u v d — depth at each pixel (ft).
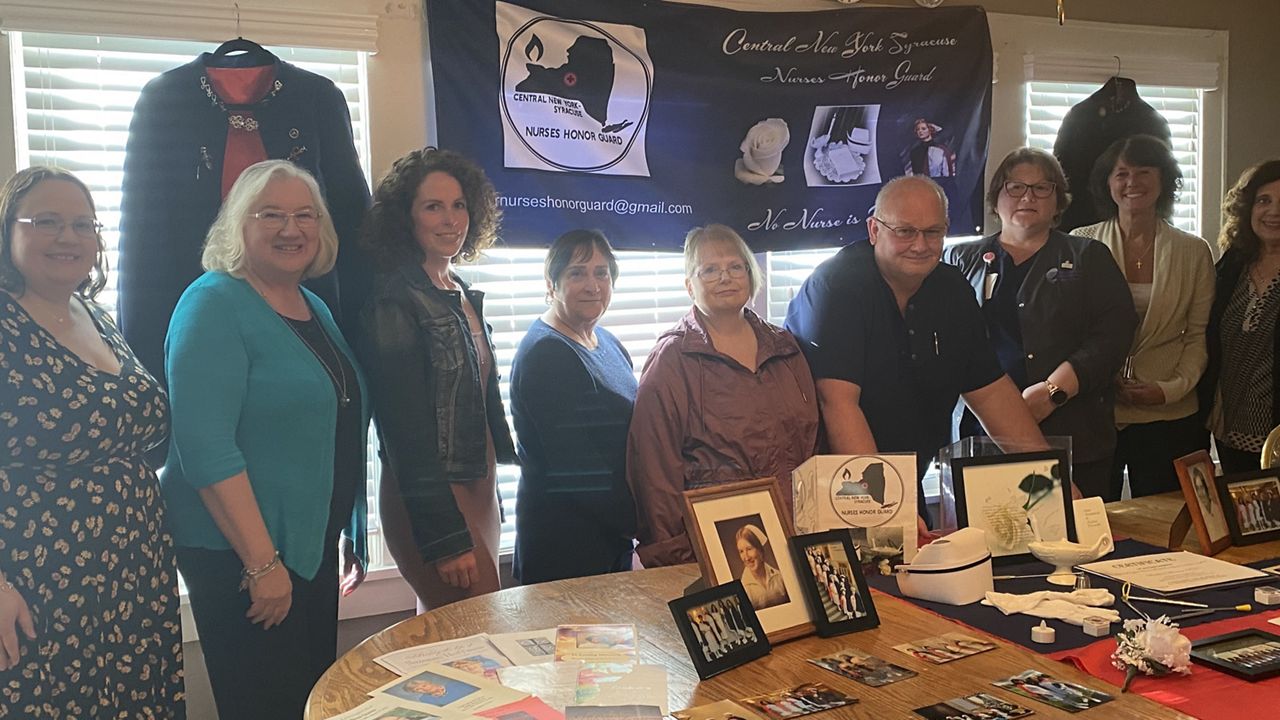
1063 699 4.75
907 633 5.72
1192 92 14.11
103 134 9.14
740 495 5.85
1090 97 13.05
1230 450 12.05
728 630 5.36
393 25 10.00
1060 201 11.21
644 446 8.84
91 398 6.78
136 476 7.08
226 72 8.77
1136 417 12.26
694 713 4.71
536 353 9.20
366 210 8.95
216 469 7.29
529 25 10.35
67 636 6.59
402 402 8.39
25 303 6.82
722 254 8.86
